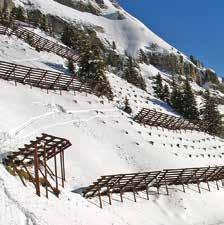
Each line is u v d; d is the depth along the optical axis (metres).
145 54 150.88
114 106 55.22
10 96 42.69
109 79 71.94
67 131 41.09
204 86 154.38
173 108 73.44
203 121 67.44
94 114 48.47
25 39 69.19
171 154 47.97
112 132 46.03
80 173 34.59
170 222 34.59
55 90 50.56
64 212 24.14
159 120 56.22
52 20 137.62
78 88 53.69
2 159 27.16
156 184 38.31
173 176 39.25
